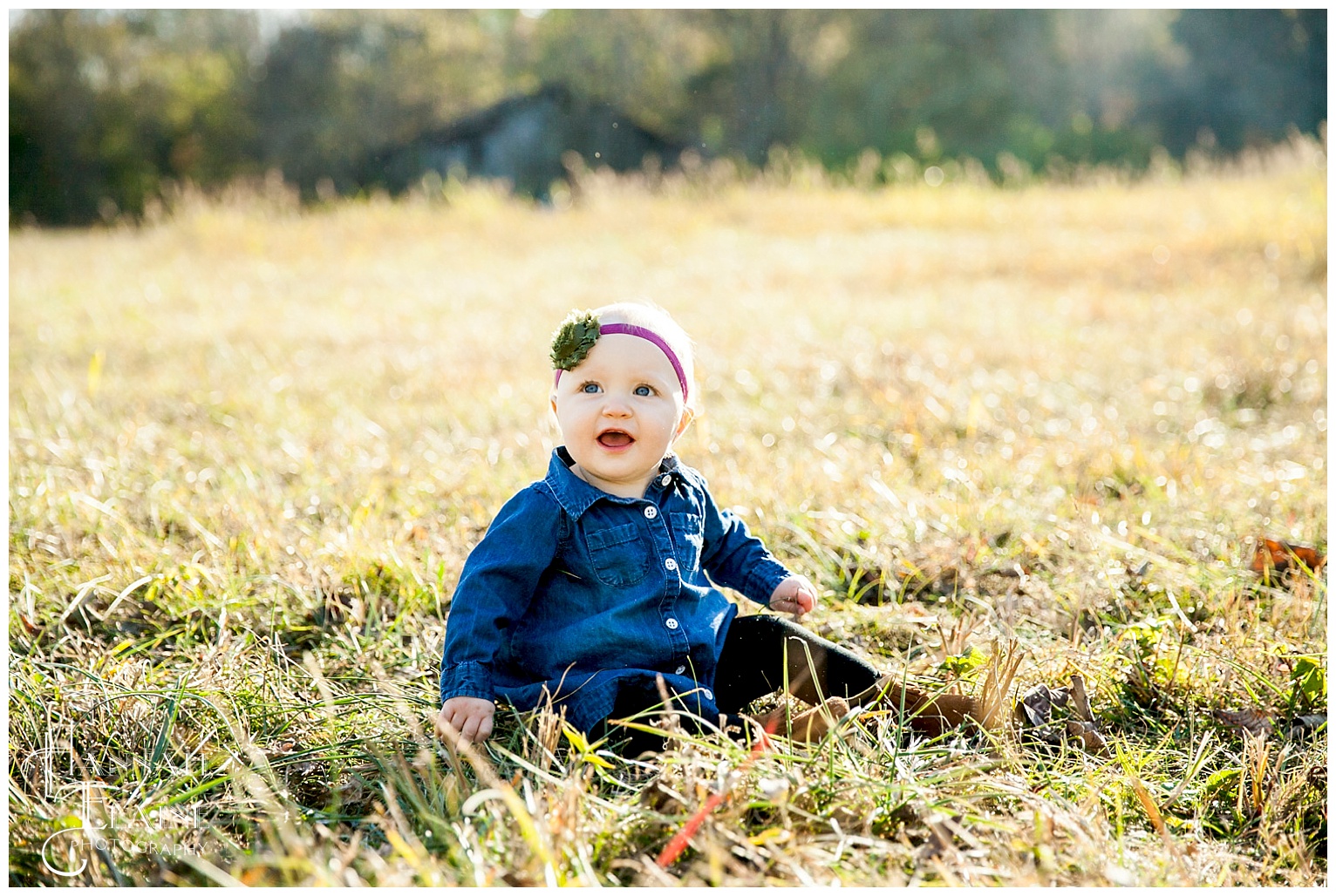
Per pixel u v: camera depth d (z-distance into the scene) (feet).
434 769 7.15
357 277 38.27
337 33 134.51
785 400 18.47
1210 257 35.14
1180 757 8.16
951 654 9.45
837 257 39.22
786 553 11.92
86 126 118.21
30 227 65.05
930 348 22.48
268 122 128.36
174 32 130.11
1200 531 12.26
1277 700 8.75
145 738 8.13
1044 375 20.24
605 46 136.98
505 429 16.94
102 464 14.44
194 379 21.45
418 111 133.08
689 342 8.96
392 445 15.90
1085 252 37.60
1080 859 6.63
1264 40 115.96
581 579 8.32
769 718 8.28
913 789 7.01
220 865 6.67
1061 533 11.94
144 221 60.90
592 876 6.12
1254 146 110.63
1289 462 14.83
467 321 28.30
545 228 50.26
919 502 12.91
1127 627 9.82
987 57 128.36
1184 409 17.83
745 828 6.76
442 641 9.82
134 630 10.35
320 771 7.80
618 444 8.29
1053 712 8.56
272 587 10.94
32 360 23.52
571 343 8.34
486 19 145.89
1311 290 29.22
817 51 132.98
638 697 7.93
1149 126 117.70
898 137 113.80
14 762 7.73
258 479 14.39
